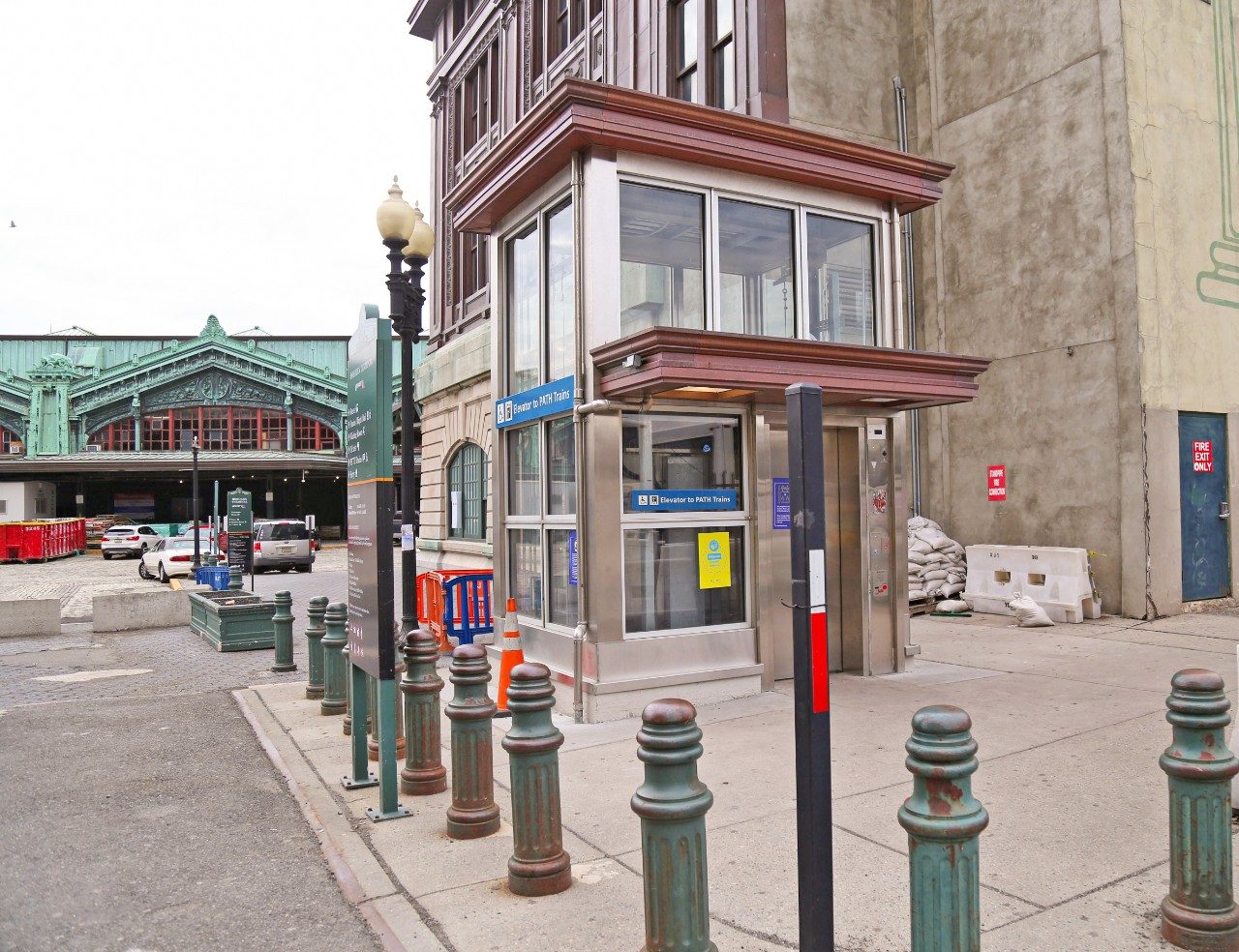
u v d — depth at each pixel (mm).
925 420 15070
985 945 3547
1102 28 12500
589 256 7715
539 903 4168
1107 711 7109
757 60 13344
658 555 7938
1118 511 12148
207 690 10141
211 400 58281
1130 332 12070
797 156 8453
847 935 3686
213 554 28312
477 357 17266
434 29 25234
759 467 8242
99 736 7828
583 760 6371
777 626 8617
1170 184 12570
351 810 5594
